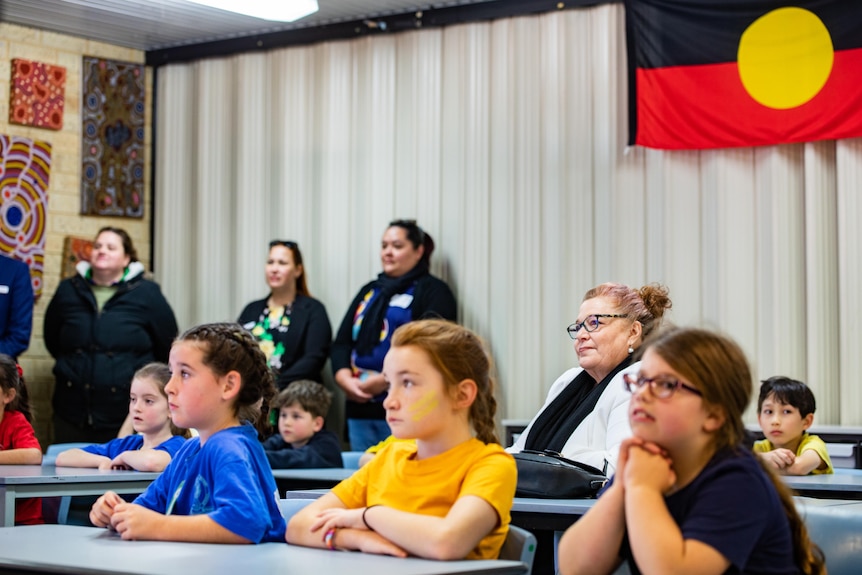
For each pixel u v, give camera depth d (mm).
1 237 6652
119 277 6555
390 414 2041
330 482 4113
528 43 6215
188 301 7211
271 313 6531
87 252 7004
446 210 6438
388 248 6262
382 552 1920
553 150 6129
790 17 5473
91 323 6449
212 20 6781
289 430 5020
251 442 2301
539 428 3301
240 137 7094
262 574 1659
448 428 2045
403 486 2059
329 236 6820
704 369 1724
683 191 5785
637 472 1717
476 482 1955
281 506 2418
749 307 5621
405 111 6598
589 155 6035
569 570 1811
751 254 5625
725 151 5676
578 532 1804
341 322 6621
